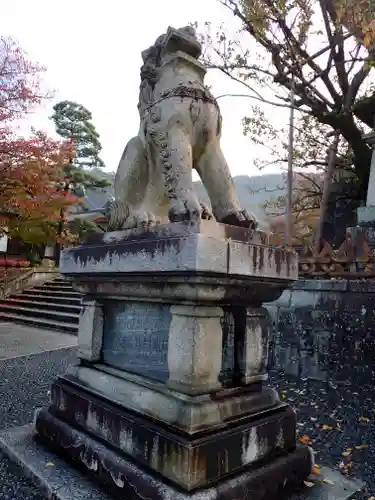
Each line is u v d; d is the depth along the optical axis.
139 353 2.70
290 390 4.99
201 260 2.06
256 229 2.75
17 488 2.51
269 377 5.58
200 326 2.28
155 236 2.50
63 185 19.84
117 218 2.99
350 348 5.17
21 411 4.20
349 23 8.34
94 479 2.49
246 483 2.17
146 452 2.23
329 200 13.19
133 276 2.49
